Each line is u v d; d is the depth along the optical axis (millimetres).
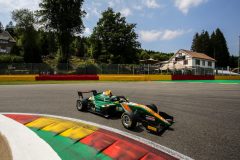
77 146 4742
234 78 39469
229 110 8805
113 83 24672
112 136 5336
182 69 40281
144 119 6160
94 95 8414
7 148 4750
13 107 9117
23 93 13695
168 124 5645
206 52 98125
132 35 59500
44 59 65562
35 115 7562
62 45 50562
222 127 6391
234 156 4422
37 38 61031
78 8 49375
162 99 11609
